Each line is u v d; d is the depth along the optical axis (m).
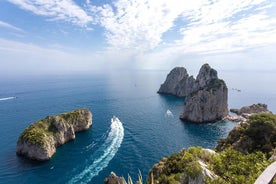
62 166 81.31
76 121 120.62
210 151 47.03
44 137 90.25
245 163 35.66
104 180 66.06
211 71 181.00
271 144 50.78
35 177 73.31
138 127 131.00
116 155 90.06
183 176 35.94
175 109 183.88
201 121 142.50
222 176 33.59
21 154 89.69
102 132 121.62
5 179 71.69
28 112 165.75
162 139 109.62
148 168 78.81
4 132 117.00
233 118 149.62
